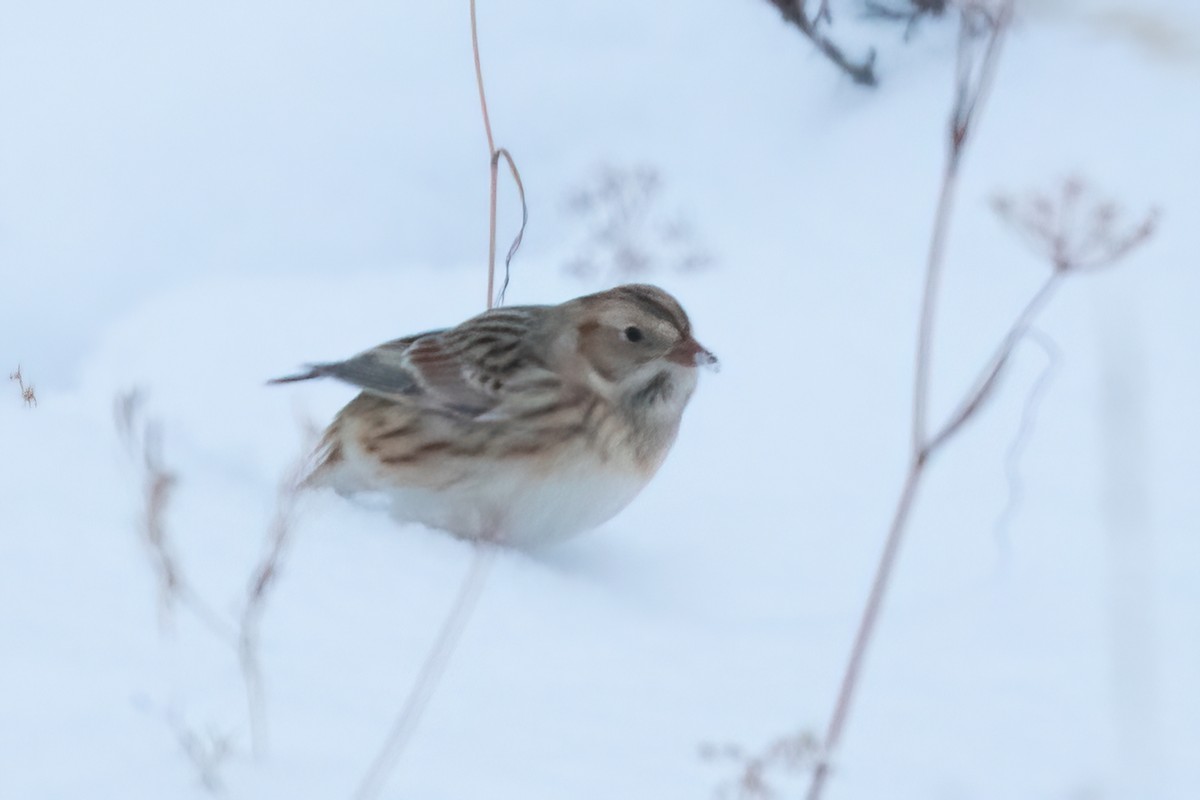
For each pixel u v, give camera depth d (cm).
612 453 1036
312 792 598
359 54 1994
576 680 761
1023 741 725
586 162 1811
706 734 707
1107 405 785
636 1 2011
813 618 916
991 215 1641
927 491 1166
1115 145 1680
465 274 1692
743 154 1819
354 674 723
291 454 1112
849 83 1847
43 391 1516
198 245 1789
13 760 595
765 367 1405
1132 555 985
